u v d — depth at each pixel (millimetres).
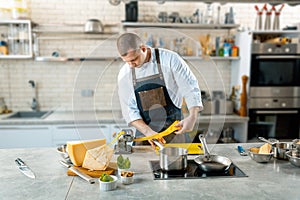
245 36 3760
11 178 1602
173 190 1443
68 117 3662
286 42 3688
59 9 3957
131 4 3707
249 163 1836
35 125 3461
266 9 3875
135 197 1369
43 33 3924
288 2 2199
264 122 3785
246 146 2215
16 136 3463
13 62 3984
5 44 3715
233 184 1517
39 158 1940
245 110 3746
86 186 1495
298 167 1750
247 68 3717
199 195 1392
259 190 1447
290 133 3838
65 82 4094
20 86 4043
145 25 3707
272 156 1872
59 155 2006
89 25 3707
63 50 4016
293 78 3727
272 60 3662
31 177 1605
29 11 3916
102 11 4012
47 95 4102
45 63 4035
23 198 1366
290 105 3785
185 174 1632
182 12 4094
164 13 3850
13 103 4066
